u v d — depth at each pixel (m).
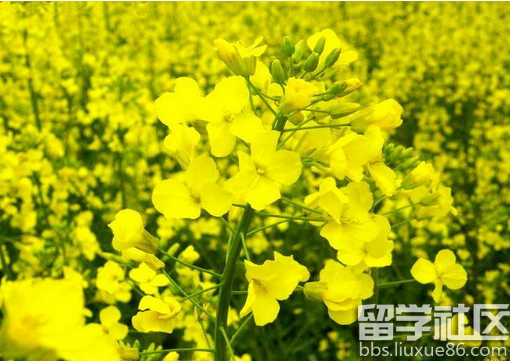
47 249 3.91
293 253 5.38
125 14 9.91
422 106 9.01
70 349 0.99
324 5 13.59
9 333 0.95
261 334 4.66
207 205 1.84
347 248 1.95
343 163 1.91
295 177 1.83
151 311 2.09
